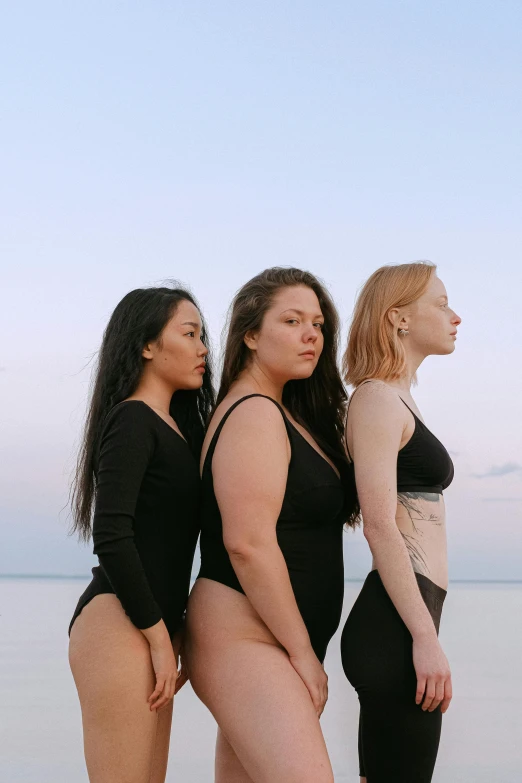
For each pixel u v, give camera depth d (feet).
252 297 9.26
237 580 8.57
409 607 8.41
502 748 20.80
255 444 8.39
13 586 152.35
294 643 8.21
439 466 9.05
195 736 21.83
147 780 8.23
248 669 8.10
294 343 9.05
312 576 8.78
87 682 8.13
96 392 9.23
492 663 35.83
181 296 9.41
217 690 8.20
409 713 8.43
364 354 9.45
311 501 8.71
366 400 8.98
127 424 8.44
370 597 8.86
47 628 51.06
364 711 8.61
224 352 9.47
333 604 9.02
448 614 73.00
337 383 9.80
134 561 8.13
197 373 9.25
